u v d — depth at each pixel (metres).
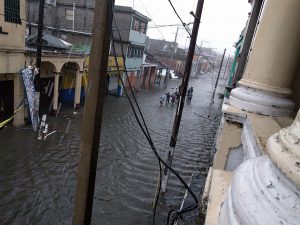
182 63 52.19
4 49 13.02
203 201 2.97
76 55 19.12
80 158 3.38
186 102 30.81
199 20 9.36
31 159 12.55
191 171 13.91
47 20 27.33
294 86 4.63
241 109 4.25
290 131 1.23
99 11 2.88
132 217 9.94
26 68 14.16
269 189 1.21
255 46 4.34
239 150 4.19
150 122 21.09
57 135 15.58
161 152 15.74
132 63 29.47
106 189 11.26
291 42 3.97
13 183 10.65
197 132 20.73
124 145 15.88
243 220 1.19
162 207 10.67
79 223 3.58
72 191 10.80
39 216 9.23
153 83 38.06
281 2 3.93
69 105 21.41
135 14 27.16
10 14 13.29
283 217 1.08
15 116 15.24
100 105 3.18
